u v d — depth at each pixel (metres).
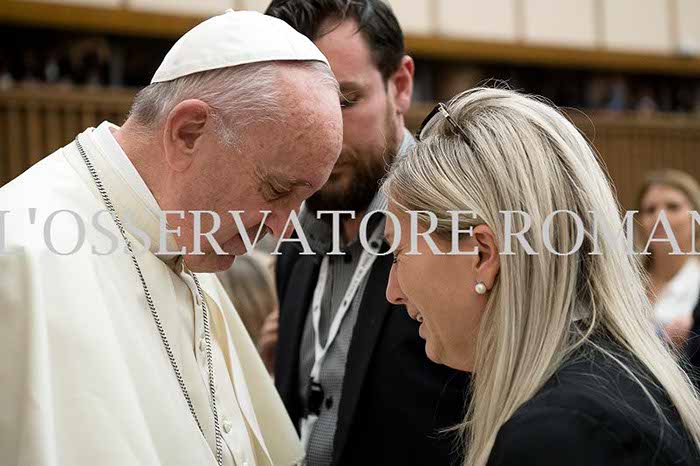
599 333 1.38
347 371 2.15
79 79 6.49
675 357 1.56
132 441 1.47
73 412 1.46
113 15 6.50
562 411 1.22
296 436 2.17
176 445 1.58
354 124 2.11
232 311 2.16
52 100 6.21
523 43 7.86
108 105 6.39
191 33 1.75
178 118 1.66
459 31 7.69
